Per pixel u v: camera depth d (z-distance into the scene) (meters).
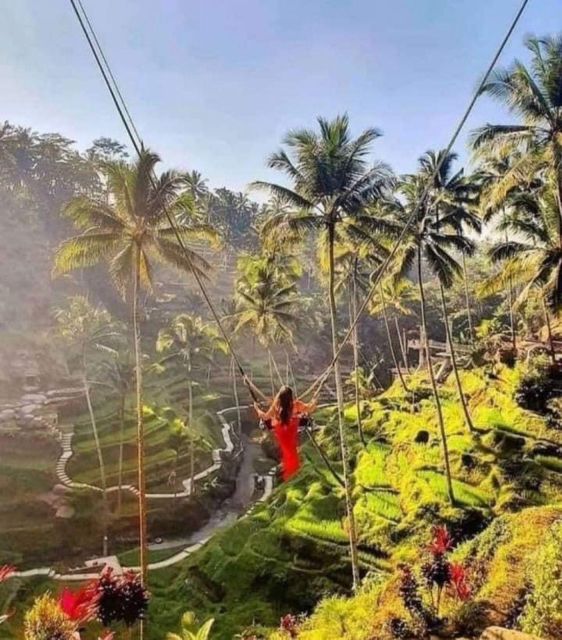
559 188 27.48
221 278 103.00
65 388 59.25
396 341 80.88
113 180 27.27
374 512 31.52
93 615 10.86
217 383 75.94
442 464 33.28
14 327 64.69
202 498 48.47
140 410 27.06
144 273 30.38
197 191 99.81
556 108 26.53
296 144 27.88
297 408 9.27
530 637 10.20
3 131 82.88
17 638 24.53
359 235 28.97
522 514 17.02
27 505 41.03
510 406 35.94
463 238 35.19
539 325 52.00
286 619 18.72
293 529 31.12
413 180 35.81
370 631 13.63
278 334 54.00
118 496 43.91
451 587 13.20
